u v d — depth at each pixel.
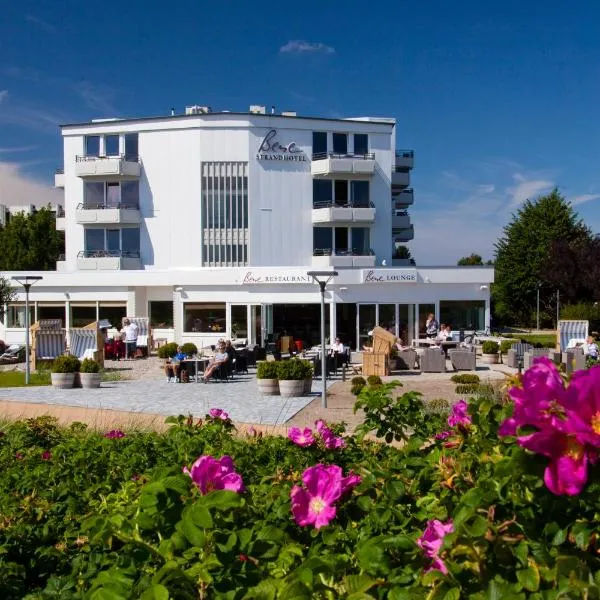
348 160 42.66
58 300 38.81
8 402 17.17
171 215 43.62
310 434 4.96
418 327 35.44
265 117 42.84
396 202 55.94
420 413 4.59
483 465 2.62
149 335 35.84
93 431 10.22
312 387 20.36
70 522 4.50
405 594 1.94
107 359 32.34
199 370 24.14
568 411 1.65
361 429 4.53
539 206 61.09
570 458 1.65
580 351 22.69
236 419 14.27
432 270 35.34
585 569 1.80
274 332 35.44
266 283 35.41
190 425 6.71
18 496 5.32
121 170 43.00
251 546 2.33
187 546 2.23
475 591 1.91
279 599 1.92
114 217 43.03
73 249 44.72
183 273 36.66
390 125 44.19
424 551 2.12
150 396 18.69
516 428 1.75
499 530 1.98
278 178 43.09
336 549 2.62
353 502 2.83
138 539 2.38
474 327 35.78
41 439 8.81
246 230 43.06
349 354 26.50
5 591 3.52
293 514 2.73
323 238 43.53
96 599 2.03
